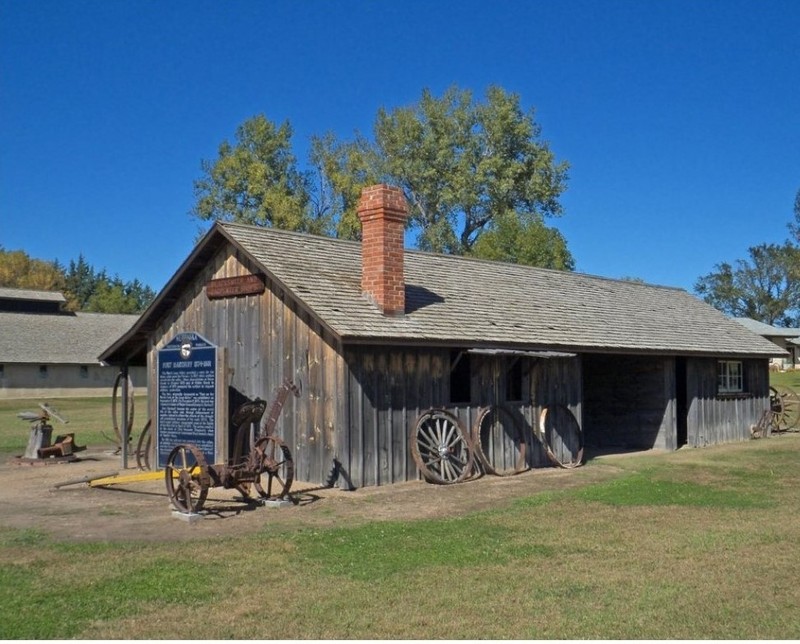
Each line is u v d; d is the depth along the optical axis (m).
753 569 8.52
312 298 14.53
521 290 21.02
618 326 21.25
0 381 56.19
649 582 8.04
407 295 16.98
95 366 61.16
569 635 6.49
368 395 14.64
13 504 12.99
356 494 13.72
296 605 7.30
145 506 12.73
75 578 8.22
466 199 56.00
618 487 14.48
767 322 100.06
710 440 23.59
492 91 56.69
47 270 94.00
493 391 17.09
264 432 13.24
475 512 12.03
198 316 17.33
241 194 59.91
